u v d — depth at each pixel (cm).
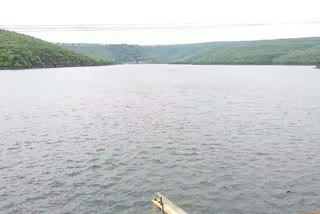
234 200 3341
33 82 17412
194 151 4931
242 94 11844
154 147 5150
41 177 3978
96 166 4344
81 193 3534
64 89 14062
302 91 12556
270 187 3631
